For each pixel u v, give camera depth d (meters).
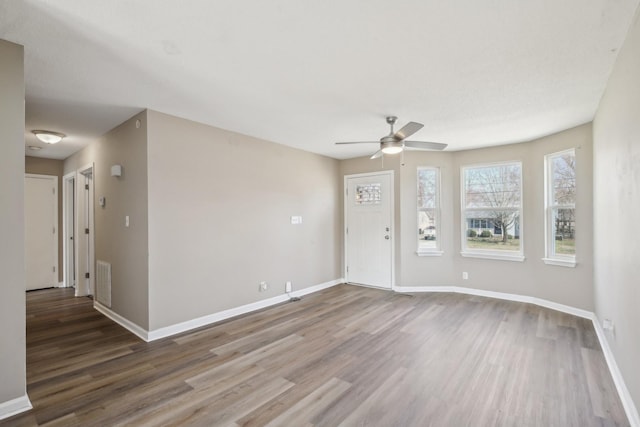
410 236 5.33
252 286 4.31
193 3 1.68
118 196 3.81
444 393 2.31
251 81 2.66
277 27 1.91
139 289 3.41
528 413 2.07
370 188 5.68
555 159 4.29
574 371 2.62
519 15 1.79
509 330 3.54
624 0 1.67
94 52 2.19
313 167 5.42
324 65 2.38
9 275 2.04
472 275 5.13
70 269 5.84
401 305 4.53
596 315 3.58
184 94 2.92
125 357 2.89
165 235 3.41
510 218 4.82
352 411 2.10
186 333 3.48
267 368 2.69
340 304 4.60
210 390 2.35
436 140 4.56
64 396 2.27
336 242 5.91
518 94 2.91
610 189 2.69
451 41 2.06
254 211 4.36
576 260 3.96
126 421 2.00
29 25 1.87
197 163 3.71
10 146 2.03
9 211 2.03
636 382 1.94
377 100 3.07
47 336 3.40
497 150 4.87
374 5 1.70
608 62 2.34
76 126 3.86
